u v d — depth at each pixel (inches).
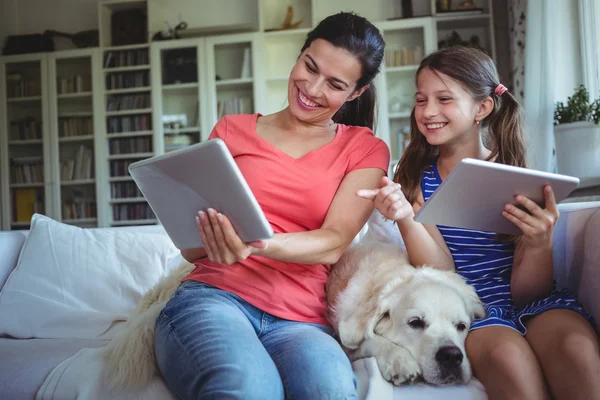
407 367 47.3
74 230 77.4
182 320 46.3
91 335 68.1
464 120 60.3
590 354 43.1
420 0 195.6
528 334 49.3
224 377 40.1
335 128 60.4
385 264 57.6
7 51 209.2
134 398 47.8
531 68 134.5
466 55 60.6
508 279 58.3
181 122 199.0
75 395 48.9
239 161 54.9
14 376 52.4
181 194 42.9
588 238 55.1
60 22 218.7
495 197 47.1
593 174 108.8
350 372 43.8
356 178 55.5
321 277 55.3
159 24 211.2
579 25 137.3
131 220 202.8
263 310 50.1
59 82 206.2
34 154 208.5
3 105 206.4
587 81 134.0
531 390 42.8
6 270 76.5
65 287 72.4
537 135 129.8
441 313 50.1
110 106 203.3
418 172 65.8
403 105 184.9
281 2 204.5
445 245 61.1
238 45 195.9
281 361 44.7
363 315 53.0
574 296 56.1
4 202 206.8
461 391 46.4
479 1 191.6
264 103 192.5
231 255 44.5
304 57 55.1
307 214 54.0
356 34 54.1
